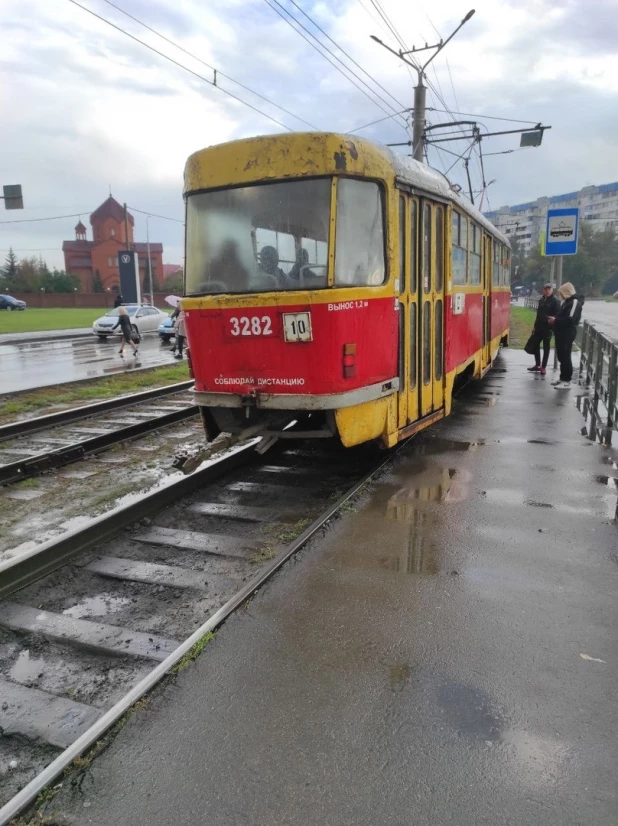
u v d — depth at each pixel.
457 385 11.13
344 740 2.69
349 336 5.37
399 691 3.01
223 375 5.80
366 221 5.60
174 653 3.29
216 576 4.54
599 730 2.73
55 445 8.82
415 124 18.25
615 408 8.58
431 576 4.20
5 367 17.89
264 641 3.45
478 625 3.59
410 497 5.76
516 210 138.75
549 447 7.53
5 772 2.78
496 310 14.22
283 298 5.30
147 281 95.56
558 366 15.27
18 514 6.11
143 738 2.73
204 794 2.43
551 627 3.56
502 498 5.71
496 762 2.55
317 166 5.31
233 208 5.69
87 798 2.42
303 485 6.50
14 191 25.20
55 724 3.07
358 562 4.42
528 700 2.93
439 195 7.23
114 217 96.06
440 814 2.31
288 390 5.46
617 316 38.69
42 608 4.19
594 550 4.59
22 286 84.94
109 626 3.92
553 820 2.28
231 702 2.95
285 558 4.44
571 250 15.64
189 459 5.28
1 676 3.49
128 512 5.38
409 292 6.52
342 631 3.54
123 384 14.20
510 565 4.36
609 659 3.25
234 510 5.81
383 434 6.16
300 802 2.38
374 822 2.28
